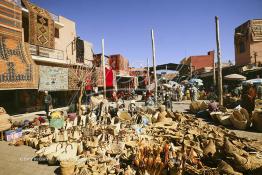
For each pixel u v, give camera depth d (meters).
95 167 5.49
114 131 7.97
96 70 22.34
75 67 20.25
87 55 26.31
